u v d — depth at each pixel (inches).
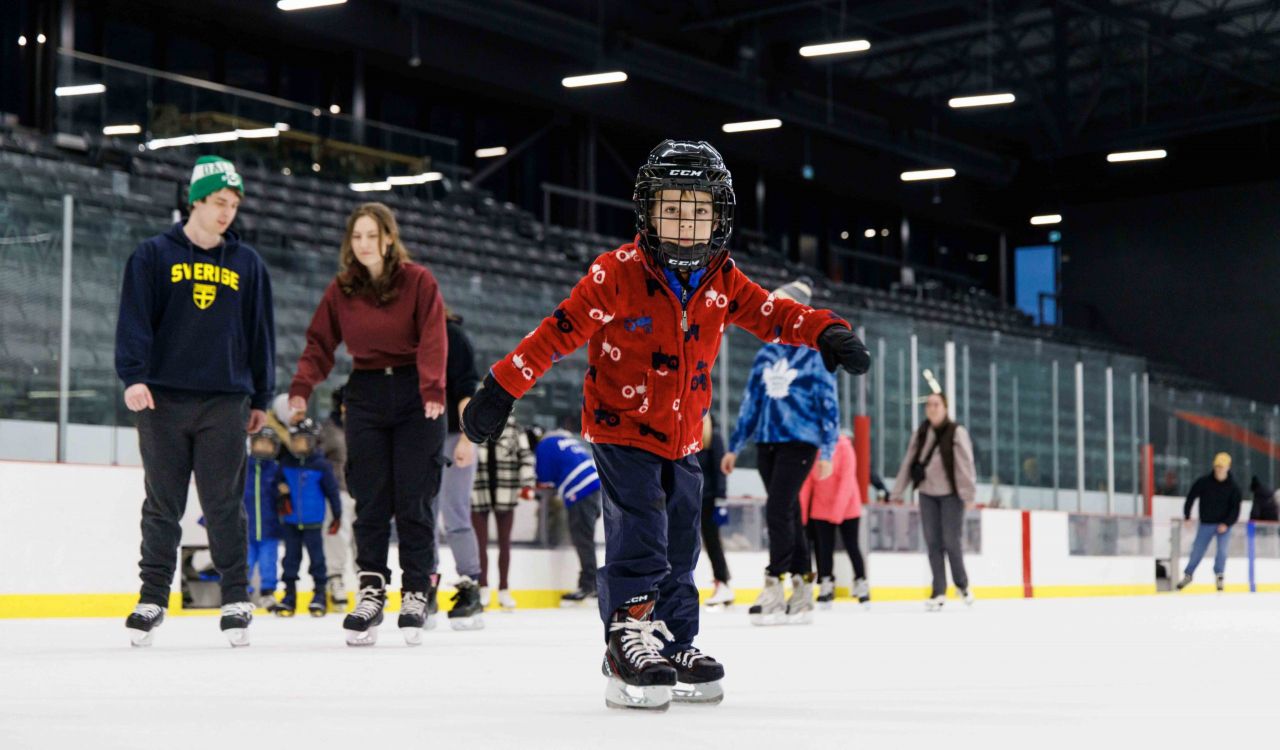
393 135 698.8
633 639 105.0
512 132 895.7
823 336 107.3
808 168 1029.8
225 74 749.9
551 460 372.8
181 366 178.4
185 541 319.6
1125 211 1185.4
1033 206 1210.6
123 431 339.0
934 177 1018.1
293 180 637.9
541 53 860.0
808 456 258.1
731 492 484.1
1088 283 1197.7
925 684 134.9
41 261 326.6
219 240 183.0
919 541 505.7
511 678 136.4
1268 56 1000.9
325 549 329.4
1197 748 85.8
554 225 909.2
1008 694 124.0
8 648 180.2
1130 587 605.6
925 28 963.3
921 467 369.4
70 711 103.3
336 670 144.3
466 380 237.6
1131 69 1060.5
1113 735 92.1
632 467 106.4
